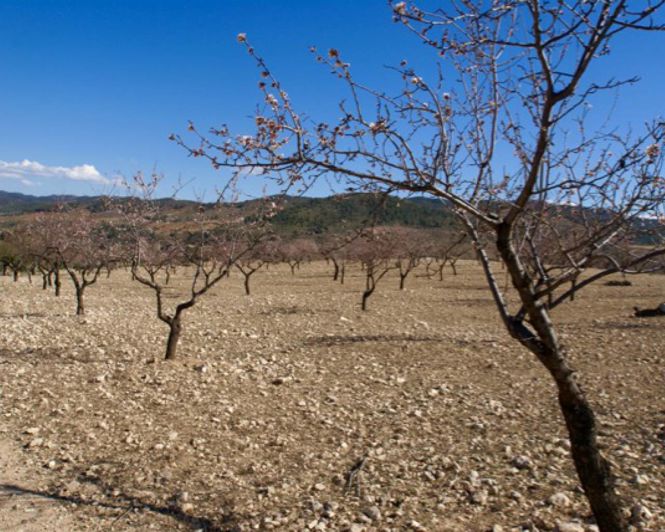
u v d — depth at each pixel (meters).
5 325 15.93
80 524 5.10
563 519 4.85
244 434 7.41
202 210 10.32
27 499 5.59
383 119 3.63
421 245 29.42
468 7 3.91
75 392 9.18
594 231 3.85
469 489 5.54
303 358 12.22
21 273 45.91
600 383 9.52
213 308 22.02
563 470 5.94
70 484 5.87
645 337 13.66
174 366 10.90
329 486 5.80
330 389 9.60
